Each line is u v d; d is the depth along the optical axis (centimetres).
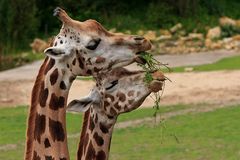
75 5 4878
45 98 562
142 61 562
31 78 2980
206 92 2355
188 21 5241
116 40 557
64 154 563
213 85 2503
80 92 2408
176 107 2089
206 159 1409
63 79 560
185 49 4372
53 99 560
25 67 3616
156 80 554
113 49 557
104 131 580
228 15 5556
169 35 4975
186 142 1580
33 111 566
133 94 559
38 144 562
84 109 568
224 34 4972
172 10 5344
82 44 554
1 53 3984
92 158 580
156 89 557
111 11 5328
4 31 4209
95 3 5175
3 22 4209
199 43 4612
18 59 4025
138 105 564
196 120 1836
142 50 560
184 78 2723
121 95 562
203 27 5166
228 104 2108
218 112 1956
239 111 1952
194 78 2714
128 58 558
